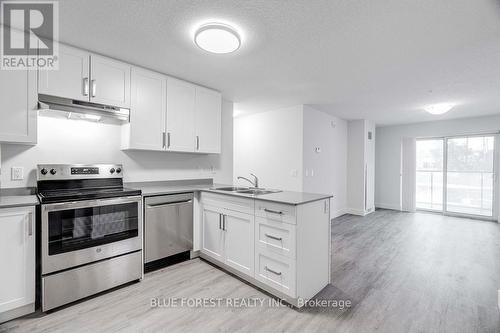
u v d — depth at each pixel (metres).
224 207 2.58
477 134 5.25
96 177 2.44
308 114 4.39
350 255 3.13
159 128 2.75
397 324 1.76
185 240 2.81
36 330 1.65
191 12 1.69
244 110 4.74
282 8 1.64
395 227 4.53
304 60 2.46
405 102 4.05
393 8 1.63
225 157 3.96
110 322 1.75
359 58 2.41
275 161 4.66
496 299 2.09
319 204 2.22
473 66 2.57
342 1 1.56
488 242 3.67
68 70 2.12
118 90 2.42
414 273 2.60
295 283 1.92
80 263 1.98
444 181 5.68
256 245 2.23
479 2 1.55
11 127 1.88
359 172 5.60
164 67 2.63
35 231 1.81
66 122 2.41
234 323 1.76
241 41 2.06
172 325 1.73
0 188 2.06
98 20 1.79
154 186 2.97
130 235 2.29
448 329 1.71
